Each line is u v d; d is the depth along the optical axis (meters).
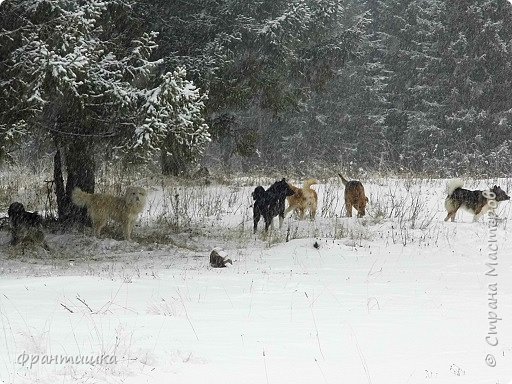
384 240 17.48
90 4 17.33
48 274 13.47
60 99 17.36
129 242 17.95
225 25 26.36
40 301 9.73
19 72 16.20
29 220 17.50
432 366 6.57
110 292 10.66
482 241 17.09
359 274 13.33
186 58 23.53
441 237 17.44
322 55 32.06
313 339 7.55
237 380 5.95
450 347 7.35
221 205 22.86
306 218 20.64
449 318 8.92
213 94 25.16
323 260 15.20
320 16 29.38
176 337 7.49
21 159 30.44
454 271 13.82
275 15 29.12
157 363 6.39
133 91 17.55
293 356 6.82
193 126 17.62
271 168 34.38
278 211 18.97
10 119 16.69
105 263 15.57
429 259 15.28
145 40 18.44
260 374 6.14
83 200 18.45
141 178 26.52
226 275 13.05
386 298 10.49
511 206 21.34
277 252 16.31
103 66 17.66
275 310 9.35
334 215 21.28
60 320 8.29
